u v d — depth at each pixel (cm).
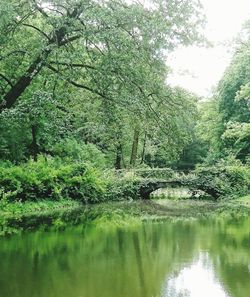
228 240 1202
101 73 1703
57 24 1631
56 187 2188
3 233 1345
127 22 1633
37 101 1714
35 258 983
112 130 1998
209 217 1794
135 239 1242
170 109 1859
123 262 948
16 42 1811
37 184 2059
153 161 5278
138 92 1748
